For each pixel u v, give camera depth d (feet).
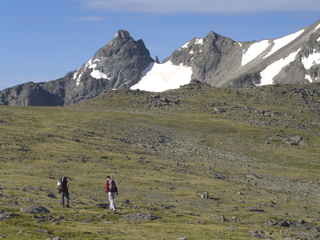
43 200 159.74
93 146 371.97
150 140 481.05
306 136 607.78
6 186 180.55
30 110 605.73
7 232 97.45
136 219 133.49
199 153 442.09
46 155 299.58
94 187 214.90
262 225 162.81
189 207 196.03
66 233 102.06
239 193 256.52
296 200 262.06
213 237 110.73
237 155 461.37
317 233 144.25
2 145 316.40
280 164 435.94
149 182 252.21
